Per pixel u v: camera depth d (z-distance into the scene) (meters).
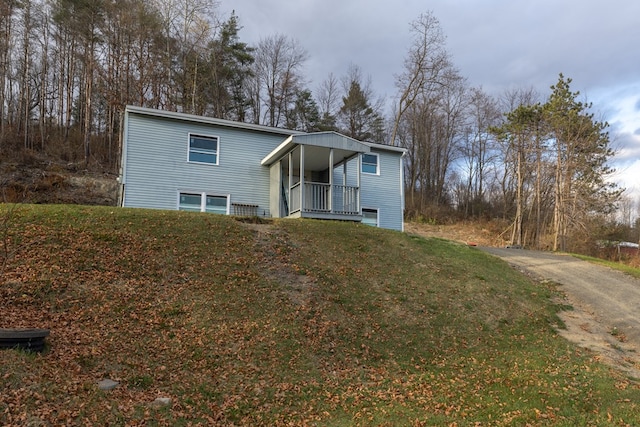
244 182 18.23
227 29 39.22
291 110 44.38
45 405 4.84
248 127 18.38
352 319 9.44
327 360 7.77
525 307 11.88
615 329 11.01
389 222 21.45
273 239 12.54
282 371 7.10
